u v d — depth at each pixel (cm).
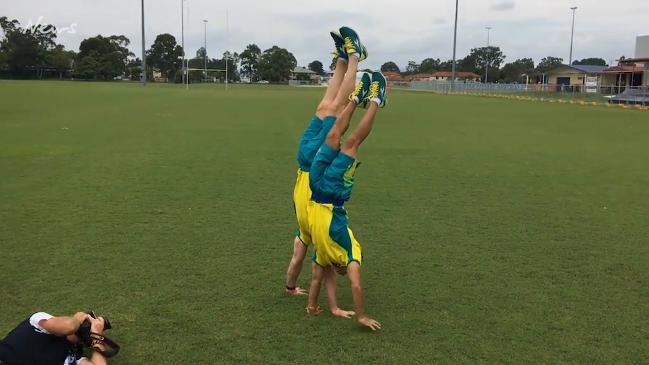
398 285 551
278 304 503
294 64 12106
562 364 410
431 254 641
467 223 772
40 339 369
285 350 423
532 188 1010
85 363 379
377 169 1180
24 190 917
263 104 3391
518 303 512
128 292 521
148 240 673
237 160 1251
